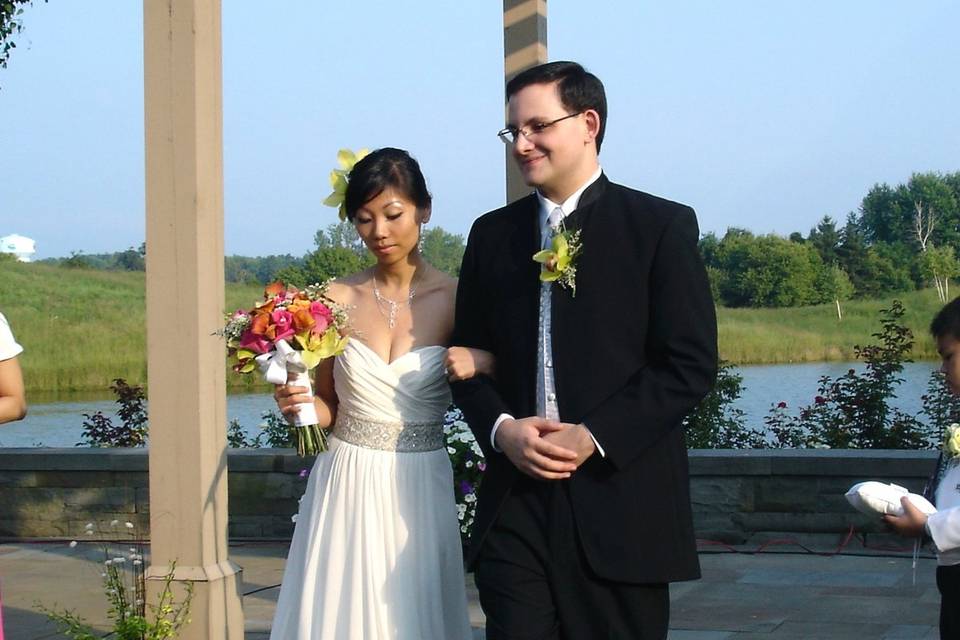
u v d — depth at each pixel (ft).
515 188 20.74
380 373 12.48
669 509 10.46
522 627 10.41
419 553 12.47
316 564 12.55
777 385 54.65
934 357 65.72
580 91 10.66
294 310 11.78
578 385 10.41
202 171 14.93
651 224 10.55
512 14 20.62
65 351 82.64
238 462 26.37
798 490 24.35
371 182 12.45
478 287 11.43
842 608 19.45
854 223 227.81
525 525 10.52
